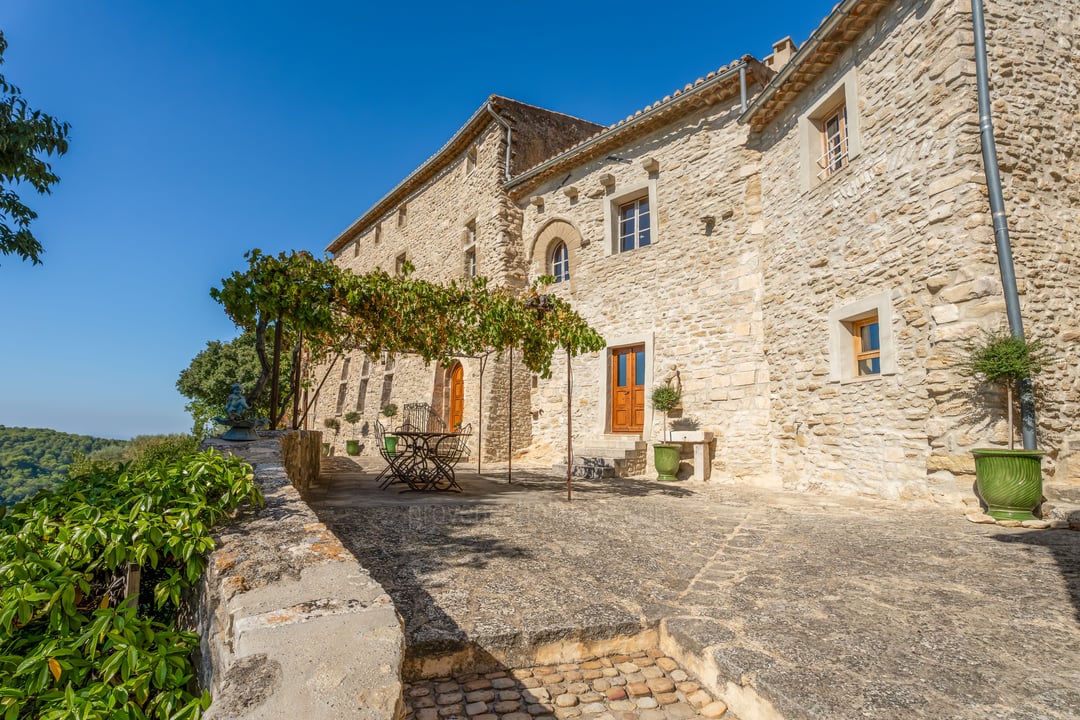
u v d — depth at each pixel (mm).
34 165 5406
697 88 8977
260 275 5254
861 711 1678
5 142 5078
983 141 5172
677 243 9531
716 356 8797
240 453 4016
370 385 17078
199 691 1915
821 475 6965
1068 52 5742
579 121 13867
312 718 1131
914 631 2287
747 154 8742
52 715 1604
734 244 8766
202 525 2139
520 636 2244
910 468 5668
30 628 2029
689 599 2701
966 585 2881
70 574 1993
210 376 18969
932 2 5629
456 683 2109
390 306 5922
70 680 1768
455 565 3219
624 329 10141
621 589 2832
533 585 2865
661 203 9852
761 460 8062
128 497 2385
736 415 8438
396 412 14938
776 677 1879
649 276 9875
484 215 12758
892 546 3770
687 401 9078
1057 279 5258
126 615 1933
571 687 2102
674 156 9727
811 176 7469
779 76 7402
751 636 2240
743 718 1897
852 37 6668
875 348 6508
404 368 15398
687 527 4504
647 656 2359
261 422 5562
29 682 1721
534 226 12016
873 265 6246
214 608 1844
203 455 2807
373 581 1771
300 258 5527
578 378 10867
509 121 12578
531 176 11742
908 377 5730
